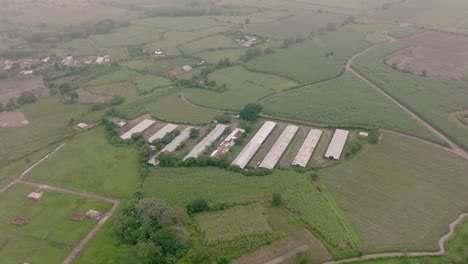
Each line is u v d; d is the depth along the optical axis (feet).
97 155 528.22
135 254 337.31
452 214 399.85
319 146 529.86
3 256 369.30
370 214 402.52
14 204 440.04
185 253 356.79
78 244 379.35
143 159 501.56
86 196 448.24
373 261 346.95
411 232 378.12
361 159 495.41
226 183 452.76
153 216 388.16
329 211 404.77
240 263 347.36
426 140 536.01
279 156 502.79
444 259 343.46
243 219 396.37
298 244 365.81
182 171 479.00
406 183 449.48
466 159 491.72
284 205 414.21
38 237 390.21
